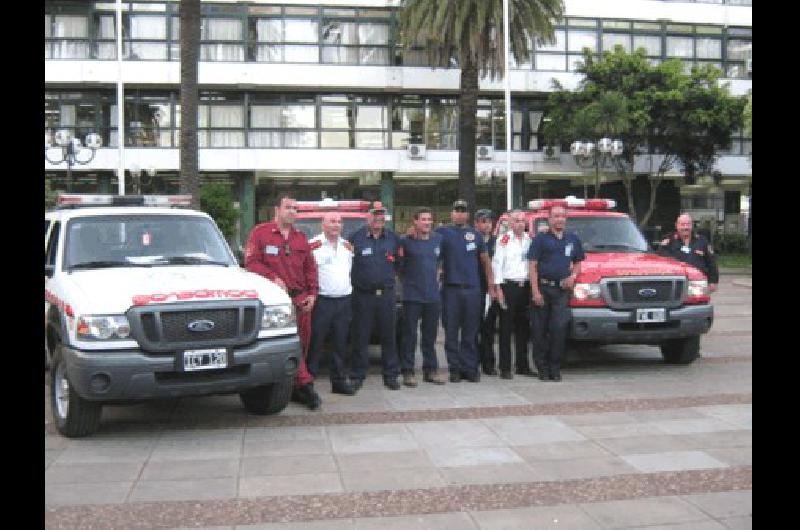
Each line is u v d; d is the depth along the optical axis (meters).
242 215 31.17
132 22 29.62
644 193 35.53
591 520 4.52
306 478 5.28
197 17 14.67
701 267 9.95
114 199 8.06
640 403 7.55
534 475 5.34
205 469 5.48
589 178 34.72
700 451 5.89
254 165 30.41
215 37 30.48
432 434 6.41
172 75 29.42
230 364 6.14
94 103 29.92
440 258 8.69
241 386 6.24
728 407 7.35
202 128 30.77
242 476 5.32
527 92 32.38
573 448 5.99
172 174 30.83
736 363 9.87
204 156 30.11
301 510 4.68
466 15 23.34
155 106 30.28
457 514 4.62
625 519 4.52
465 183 24.38
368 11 31.34
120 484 5.15
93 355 5.82
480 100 32.94
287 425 6.73
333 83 30.81
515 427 6.63
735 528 4.37
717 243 36.25
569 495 4.94
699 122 30.27
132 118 30.14
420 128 32.19
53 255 7.31
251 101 31.03
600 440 6.21
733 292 20.38
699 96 30.42
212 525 4.45
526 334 9.13
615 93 29.58
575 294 8.83
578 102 31.31
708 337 12.16
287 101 31.25
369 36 31.38
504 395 7.95
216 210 27.11
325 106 31.47
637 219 35.62
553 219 8.62
